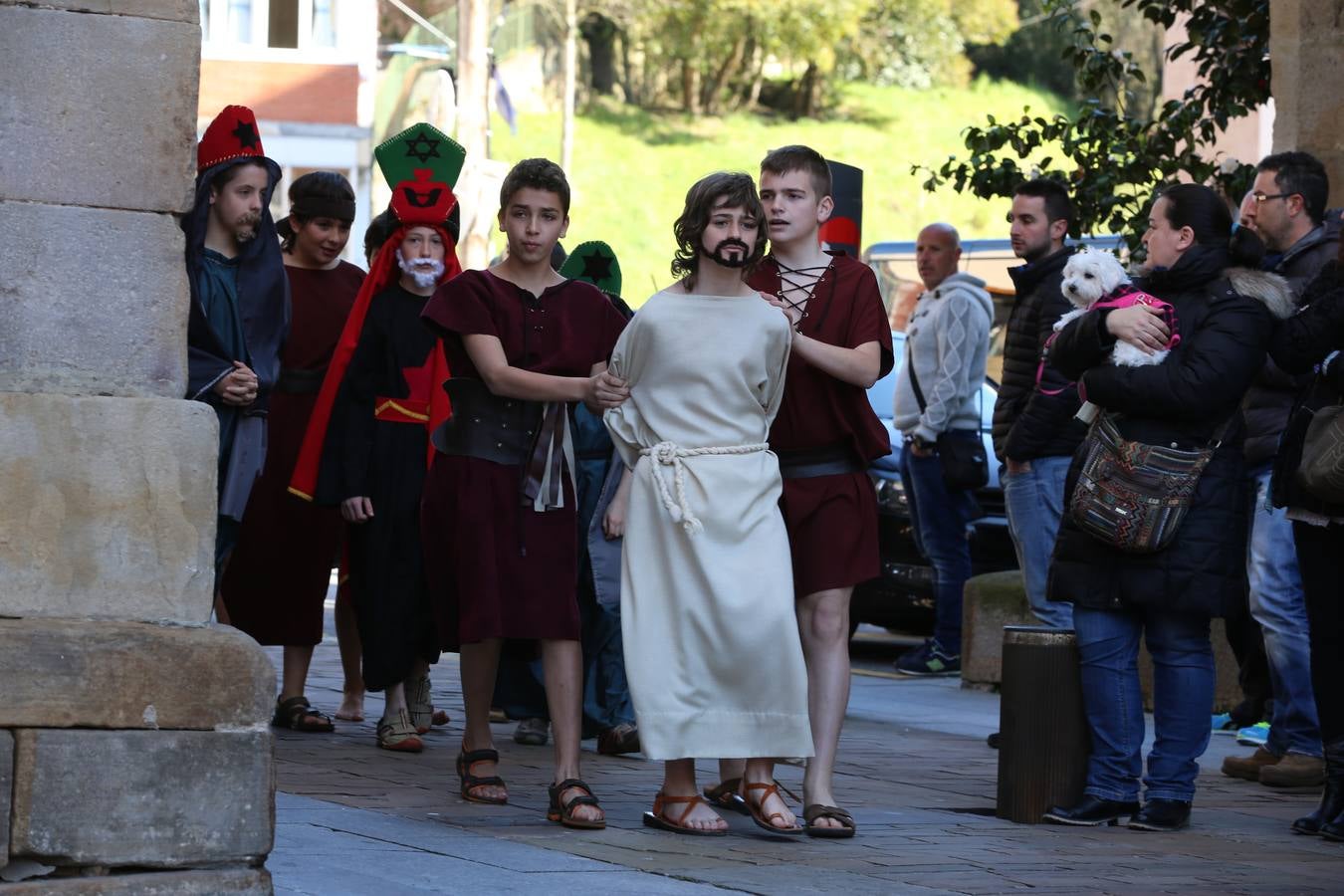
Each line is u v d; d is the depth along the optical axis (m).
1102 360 10.71
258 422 11.20
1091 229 19.75
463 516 10.11
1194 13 19.30
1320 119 15.03
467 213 37.22
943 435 18.16
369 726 14.14
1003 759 11.09
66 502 7.52
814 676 10.11
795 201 10.32
